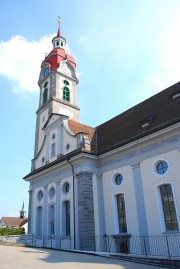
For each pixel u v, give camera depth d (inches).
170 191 789.9
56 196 1123.3
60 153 1184.2
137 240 827.4
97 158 1048.2
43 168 1213.1
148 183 844.0
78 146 1093.1
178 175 767.1
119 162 969.5
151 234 794.2
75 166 1061.1
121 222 915.4
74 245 957.8
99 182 1021.8
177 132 799.1
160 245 762.8
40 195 1256.8
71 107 1667.1
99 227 951.0
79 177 1017.5
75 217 993.5
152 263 636.1
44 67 1817.2
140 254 774.5
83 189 984.3
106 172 1011.3
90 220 955.3
